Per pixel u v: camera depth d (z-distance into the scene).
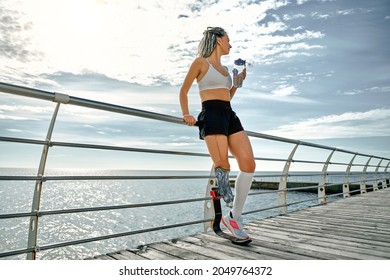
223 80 2.33
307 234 2.90
